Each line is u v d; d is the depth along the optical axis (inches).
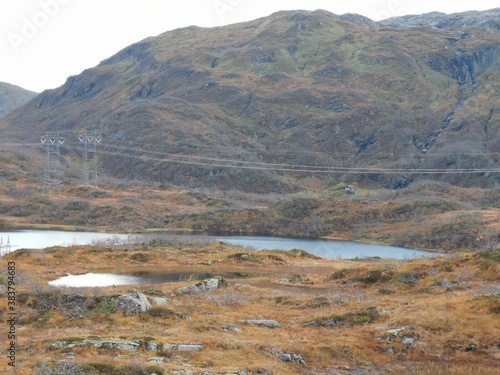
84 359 1459.2
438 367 1686.8
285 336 1897.1
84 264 3619.6
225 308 2257.6
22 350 1558.8
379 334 1903.3
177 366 1466.5
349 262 4138.8
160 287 2687.0
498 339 1824.6
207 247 4478.3
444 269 2748.5
